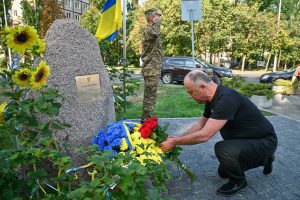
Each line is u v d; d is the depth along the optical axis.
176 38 28.80
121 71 6.45
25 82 2.39
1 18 28.75
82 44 3.62
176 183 3.80
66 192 2.62
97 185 1.86
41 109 2.44
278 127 6.96
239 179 3.52
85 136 3.45
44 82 2.42
